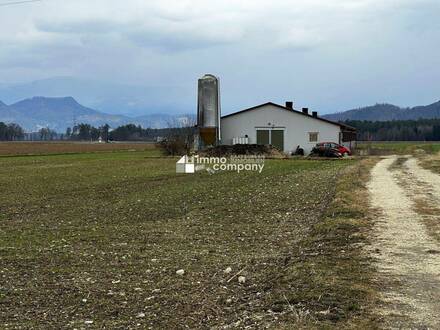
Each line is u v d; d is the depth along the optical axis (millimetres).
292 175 31500
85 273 9062
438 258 9500
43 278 8742
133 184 26422
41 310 7145
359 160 49438
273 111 61531
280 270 8977
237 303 7328
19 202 19500
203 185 25609
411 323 6258
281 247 11227
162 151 61062
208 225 14227
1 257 10312
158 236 12617
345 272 8508
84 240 12133
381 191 20719
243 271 9102
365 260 9359
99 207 18047
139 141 178750
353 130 74438
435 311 6664
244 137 61938
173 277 8789
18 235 12828
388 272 8523
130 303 7422
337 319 6422
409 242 10945
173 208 17641
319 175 31078
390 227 12719
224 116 62250
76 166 42562
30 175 32906
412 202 17250
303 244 11211
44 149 91438
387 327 6133
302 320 6422
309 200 19188
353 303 6961
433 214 14672
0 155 66438
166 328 6426
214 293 7844
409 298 7180
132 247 11305
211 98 49438
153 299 7590
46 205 18656
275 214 16062
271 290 7781
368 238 11406
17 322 6676
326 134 60781
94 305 7340
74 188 24562
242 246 11391
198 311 7035
